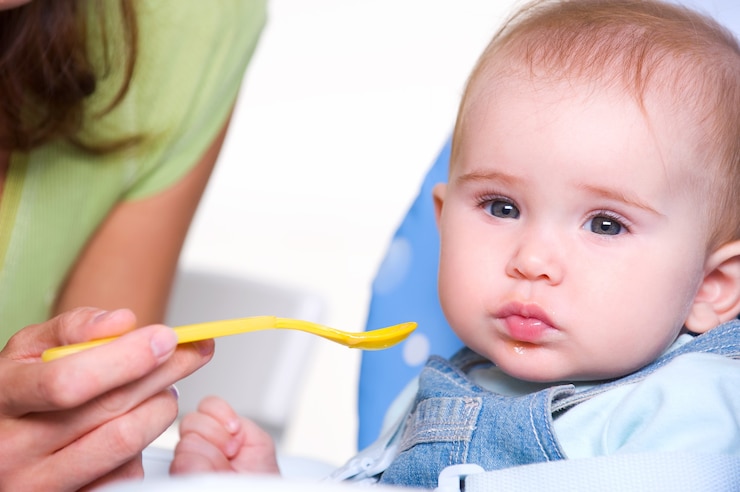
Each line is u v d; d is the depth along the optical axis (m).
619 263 0.90
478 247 0.95
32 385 0.72
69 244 1.35
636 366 0.92
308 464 1.19
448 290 0.96
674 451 0.75
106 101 1.30
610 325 0.89
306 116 4.11
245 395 1.59
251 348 1.60
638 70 0.93
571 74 0.94
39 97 1.24
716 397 0.85
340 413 2.85
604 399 0.90
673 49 0.95
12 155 1.28
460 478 0.86
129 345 0.71
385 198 3.79
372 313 1.31
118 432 0.76
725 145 0.94
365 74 4.14
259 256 3.42
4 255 1.30
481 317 0.94
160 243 1.42
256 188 3.88
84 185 1.33
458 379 1.01
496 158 0.95
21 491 0.78
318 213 3.73
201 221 3.70
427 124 3.98
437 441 0.95
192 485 0.46
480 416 0.93
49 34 1.19
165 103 1.35
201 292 1.62
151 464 1.08
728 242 0.96
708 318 0.97
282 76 4.19
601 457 0.72
